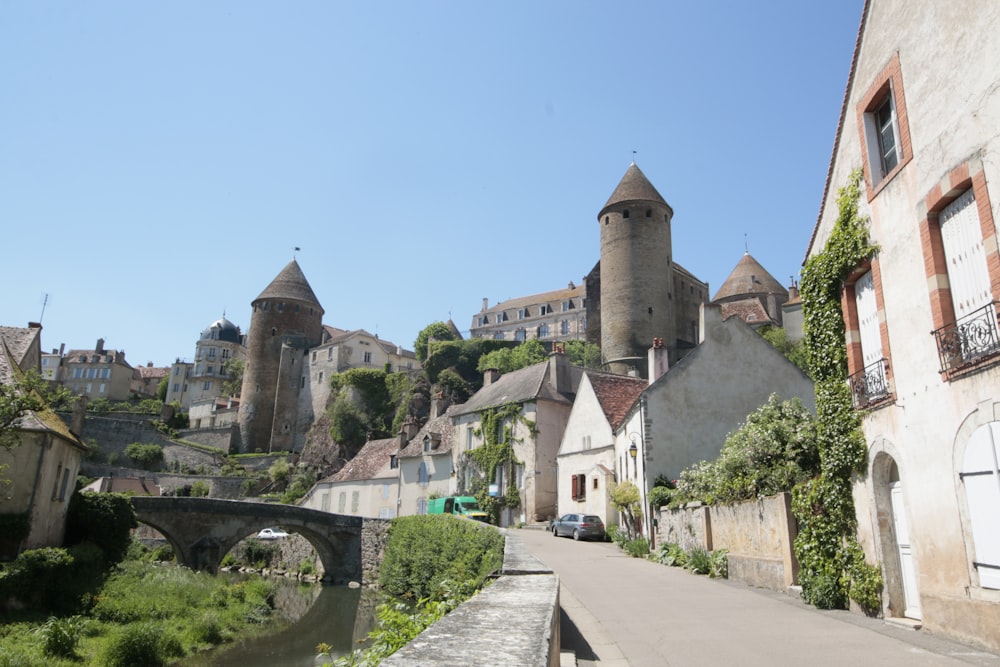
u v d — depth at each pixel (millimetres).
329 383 80062
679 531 18672
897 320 9484
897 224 9570
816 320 11734
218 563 33062
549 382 37656
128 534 27078
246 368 86000
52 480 22109
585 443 30719
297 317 87688
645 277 60125
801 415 15273
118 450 68062
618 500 24266
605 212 63094
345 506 51750
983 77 7816
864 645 7906
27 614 17953
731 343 24766
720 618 9906
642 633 8977
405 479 46281
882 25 10055
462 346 73438
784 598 11750
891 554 9664
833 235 11281
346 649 21500
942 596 8281
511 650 3330
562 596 12367
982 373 7637
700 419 23562
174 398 106062
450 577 19734
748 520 14086
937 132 8656
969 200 8219
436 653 3236
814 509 11414
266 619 25469
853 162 10977
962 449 7984
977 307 8016
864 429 10320
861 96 10695
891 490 9867
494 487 37188
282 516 35156
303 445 80375
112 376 104938
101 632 18906
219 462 71188
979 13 7906
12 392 20422
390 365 82938
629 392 31422
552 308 92812
